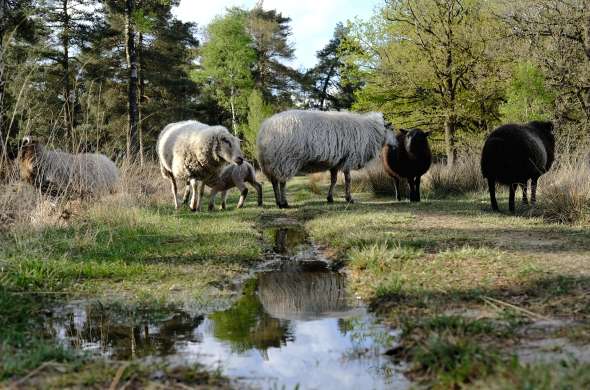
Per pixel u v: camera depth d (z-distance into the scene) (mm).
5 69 8352
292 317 4195
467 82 20500
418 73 20266
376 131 12266
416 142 11602
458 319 3500
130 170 10398
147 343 3611
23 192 7602
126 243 6930
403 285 4605
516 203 10109
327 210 10797
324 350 3451
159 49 32188
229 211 11414
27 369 2914
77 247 6473
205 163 10328
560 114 15578
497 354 2857
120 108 30906
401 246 6203
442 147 22062
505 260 5234
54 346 3369
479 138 19781
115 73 29812
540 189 10617
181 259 6125
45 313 4254
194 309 4426
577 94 16016
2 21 11625
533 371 2484
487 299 4039
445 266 5141
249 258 6395
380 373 3045
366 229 7570
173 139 10781
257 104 30625
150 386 2738
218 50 37031
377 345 3504
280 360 3279
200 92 38844
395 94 21625
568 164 10234
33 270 5035
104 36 26547
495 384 2424
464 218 8453
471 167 13969
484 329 3359
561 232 6832
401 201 12500
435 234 6949
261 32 44531
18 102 7250
